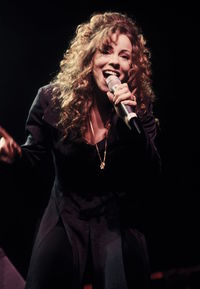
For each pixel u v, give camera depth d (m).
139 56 2.52
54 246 2.26
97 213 2.33
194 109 6.17
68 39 5.88
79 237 2.29
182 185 6.24
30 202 5.76
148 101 2.58
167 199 6.22
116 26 2.46
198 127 6.20
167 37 6.00
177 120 6.22
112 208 2.35
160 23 5.95
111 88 2.25
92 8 5.82
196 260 6.10
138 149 2.27
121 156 2.35
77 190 2.35
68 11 5.84
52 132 2.44
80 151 2.35
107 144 2.35
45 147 2.48
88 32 2.55
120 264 2.24
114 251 2.26
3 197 5.79
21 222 5.98
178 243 6.16
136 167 2.38
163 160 6.28
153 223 6.16
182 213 6.20
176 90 6.14
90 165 2.34
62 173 2.39
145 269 2.29
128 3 5.86
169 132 6.24
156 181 2.45
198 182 6.22
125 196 2.38
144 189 2.46
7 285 2.72
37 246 2.30
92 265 2.33
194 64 6.05
